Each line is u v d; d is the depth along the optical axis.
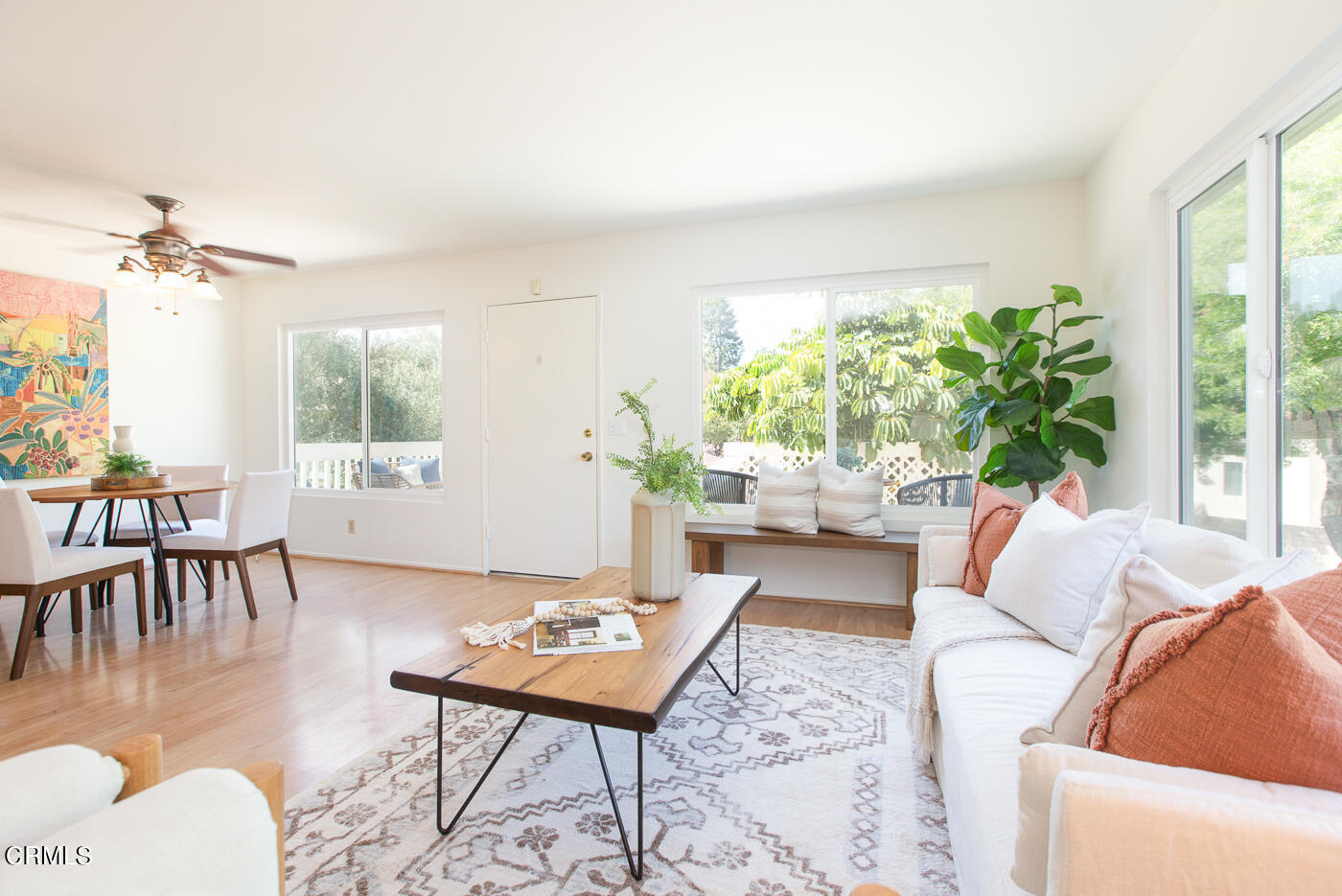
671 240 4.04
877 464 3.74
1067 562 1.72
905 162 3.09
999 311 3.16
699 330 4.04
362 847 1.53
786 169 3.15
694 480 2.13
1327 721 0.75
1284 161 1.77
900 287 3.67
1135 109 2.59
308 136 2.74
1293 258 1.73
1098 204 3.08
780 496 3.64
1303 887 0.63
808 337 3.85
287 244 4.32
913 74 2.32
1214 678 0.80
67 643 3.00
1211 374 2.19
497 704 1.42
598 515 4.23
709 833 1.59
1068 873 0.69
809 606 3.72
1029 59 2.23
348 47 2.11
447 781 1.83
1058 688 1.45
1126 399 2.74
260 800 0.68
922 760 1.87
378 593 3.95
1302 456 1.69
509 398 4.45
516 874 1.44
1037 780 0.83
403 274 4.75
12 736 2.08
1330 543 1.59
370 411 4.97
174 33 2.01
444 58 2.18
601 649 1.66
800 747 2.01
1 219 3.68
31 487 3.94
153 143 2.78
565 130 2.73
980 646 1.73
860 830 1.59
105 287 4.34
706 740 2.06
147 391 4.61
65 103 2.44
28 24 1.95
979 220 3.46
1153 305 2.49
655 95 2.45
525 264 4.39
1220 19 1.94
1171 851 0.66
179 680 2.55
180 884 0.57
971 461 3.56
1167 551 1.60
